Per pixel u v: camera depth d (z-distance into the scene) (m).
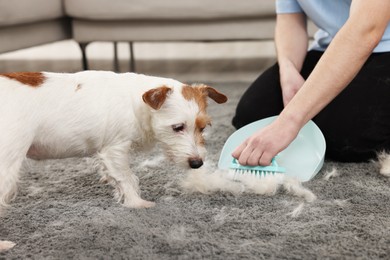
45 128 1.04
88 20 2.48
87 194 1.23
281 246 0.95
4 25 2.20
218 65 3.07
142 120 1.12
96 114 1.07
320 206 1.13
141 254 0.92
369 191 1.20
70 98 1.06
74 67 3.05
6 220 1.08
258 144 1.19
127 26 2.47
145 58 3.32
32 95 1.02
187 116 1.11
